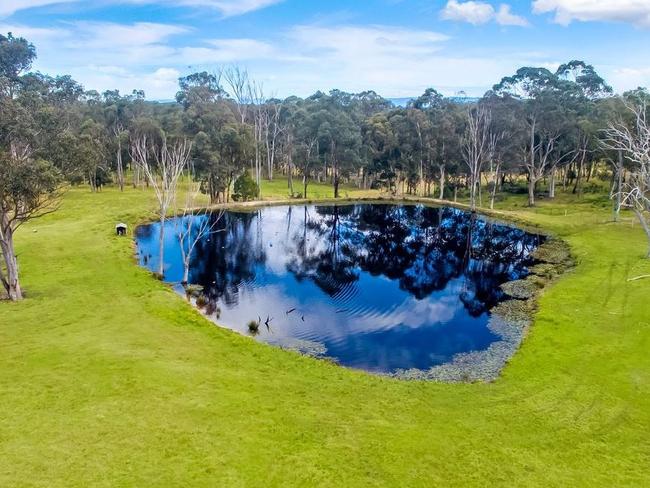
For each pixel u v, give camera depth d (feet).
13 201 96.32
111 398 63.87
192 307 109.19
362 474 52.60
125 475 49.96
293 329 102.01
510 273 146.30
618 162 207.92
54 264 128.16
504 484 51.98
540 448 58.44
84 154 100.83
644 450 58.34
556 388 73.20
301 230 209.67
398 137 299.17
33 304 98.37
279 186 321.93
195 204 239.71
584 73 293.84
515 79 270.67
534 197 273.95
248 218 229.25
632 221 192.54
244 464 52.90
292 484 50.44
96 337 83.66
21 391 64.49
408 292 130.41
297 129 327.67
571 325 97.14
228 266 150.61
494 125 272.51
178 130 263.70
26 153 94.84
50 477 48.98
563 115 248.32
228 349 84.89
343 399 69.21
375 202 276.21
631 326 94.32
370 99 459.73
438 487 51.21
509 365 83.35
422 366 85.81
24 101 97.55
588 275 129.59
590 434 61.46
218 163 241.55
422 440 59.16
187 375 71.92
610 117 207.10
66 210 204.13
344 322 107.24
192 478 50.26
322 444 57.36
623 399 69.41
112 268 128.77
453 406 68.39
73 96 280.10
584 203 243.19
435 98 328.29
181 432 57.62
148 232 187.52
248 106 387.96
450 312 114.32
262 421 61.31
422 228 219.41
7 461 50.90
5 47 221.66
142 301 104.78
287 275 143.74
